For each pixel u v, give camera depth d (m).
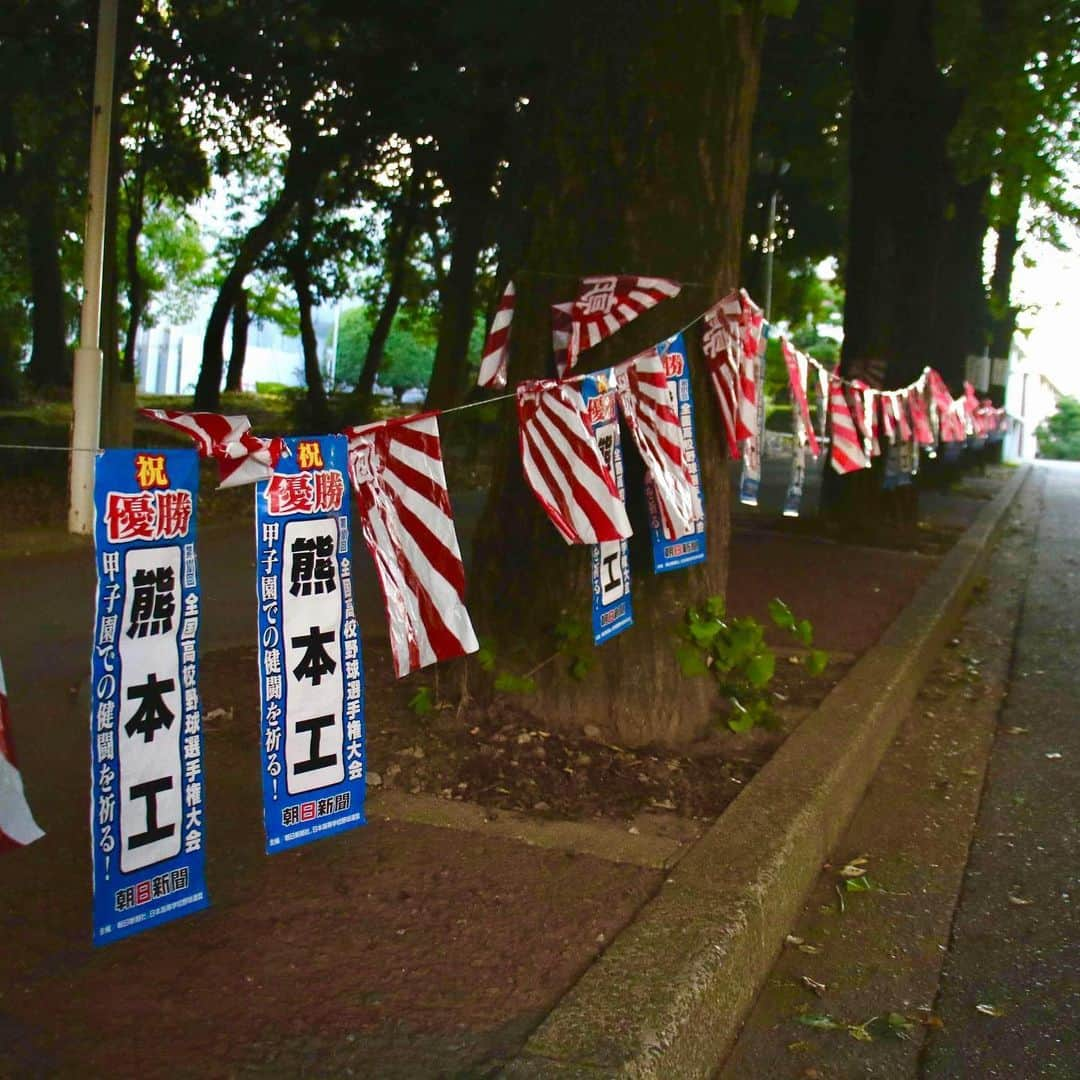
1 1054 2.85
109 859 2.79
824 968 4.04
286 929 3.53
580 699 5.28
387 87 16.36
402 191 23.11
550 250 5.34
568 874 3.98
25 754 4.90
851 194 13.50
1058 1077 3.42
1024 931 4.35
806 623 5.71
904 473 12.27
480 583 5.49
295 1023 3.03
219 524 11.81
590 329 5.09
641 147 5.17
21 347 31.75
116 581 2.75
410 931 3.54
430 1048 2.93
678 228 5.20
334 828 3.43
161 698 2.88
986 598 11.68
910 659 7.44
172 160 19.36
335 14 15.02
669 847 4.25
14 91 15.34
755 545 12.12
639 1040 2.96
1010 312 30.98
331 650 3.39
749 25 5.35
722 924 3.60
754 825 4.43
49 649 6.68
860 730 5.76
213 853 4.03
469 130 16.58
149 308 47.97
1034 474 33.56
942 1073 3.42
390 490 3.66
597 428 4.50
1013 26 13.63
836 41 16.33
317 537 3.34
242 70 16.06
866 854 5.06
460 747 5.00
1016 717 7.26
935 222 13.49
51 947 3.37
